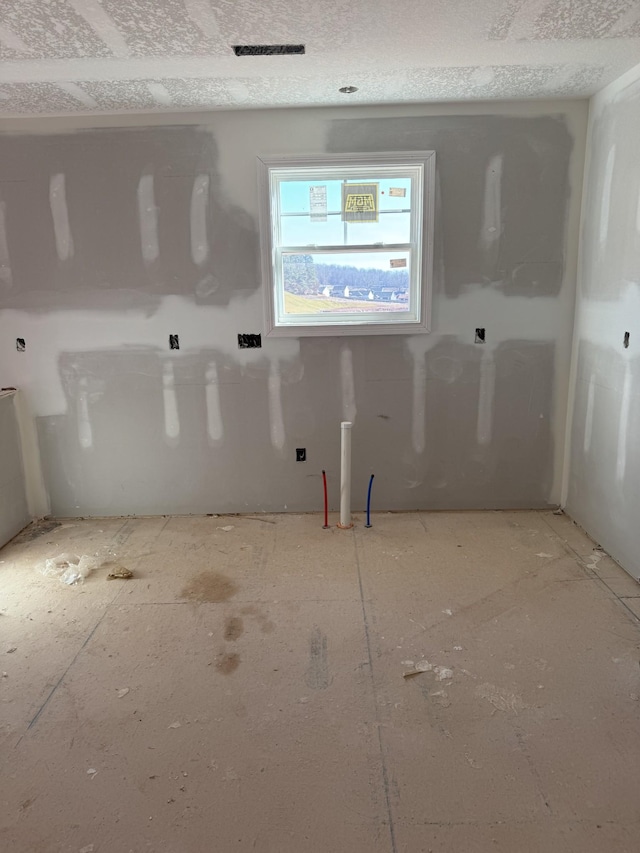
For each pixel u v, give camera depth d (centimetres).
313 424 390
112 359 382
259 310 373
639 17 231
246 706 221
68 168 356
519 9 222
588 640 255
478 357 379
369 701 222
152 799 183
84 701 225
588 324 354
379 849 165
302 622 274
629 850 163
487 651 250
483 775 188
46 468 396
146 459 396
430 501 398
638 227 294
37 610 288
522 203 359
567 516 389
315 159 351
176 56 261
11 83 292
